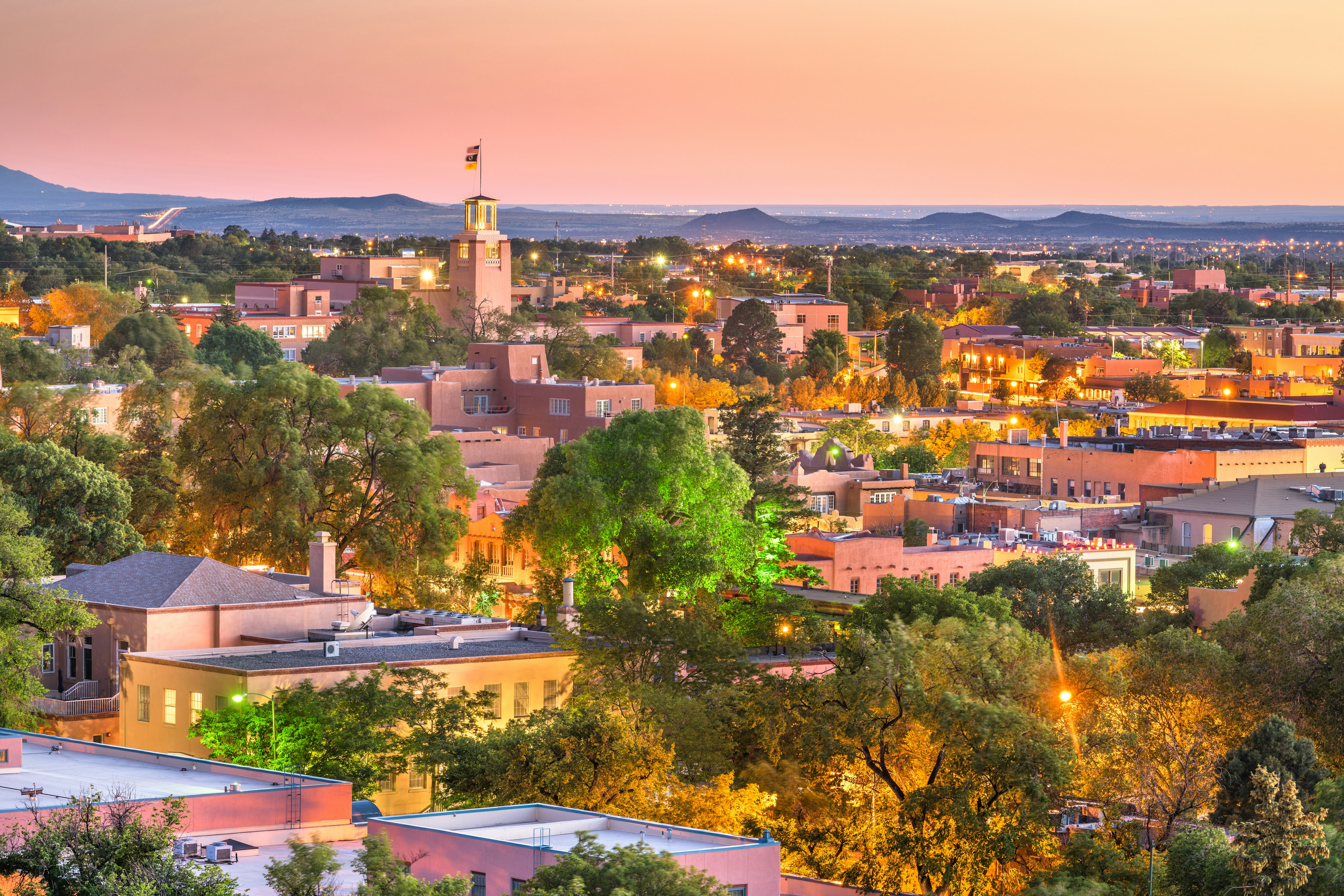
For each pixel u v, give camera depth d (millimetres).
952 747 141625
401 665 161750
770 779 147125
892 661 148000
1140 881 129500
